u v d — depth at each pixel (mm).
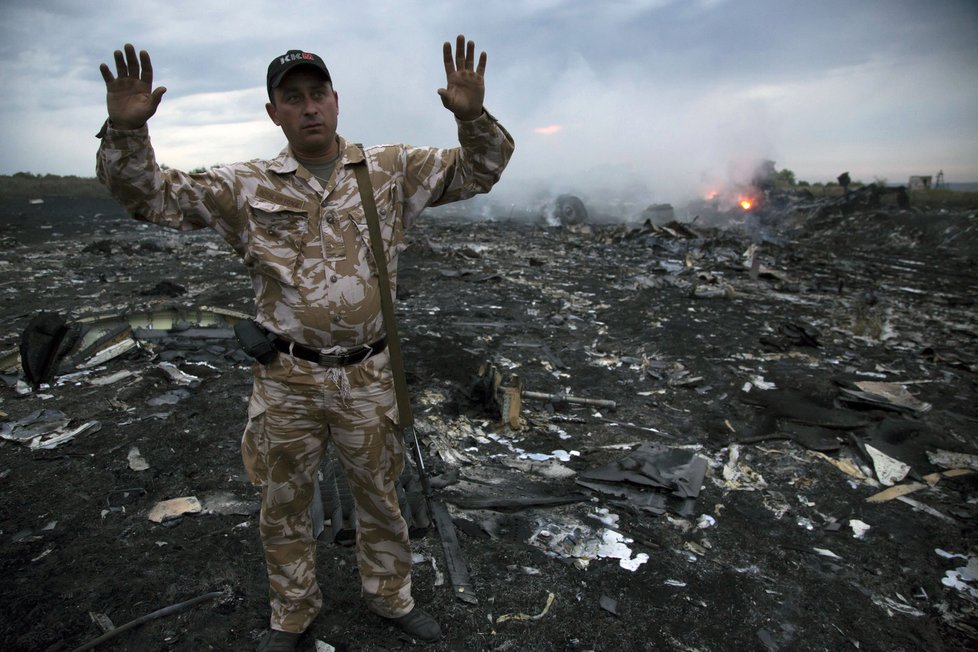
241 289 8570
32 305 7492
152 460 3660
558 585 2734
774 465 4016
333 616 2453
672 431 4473
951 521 3447
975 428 4660
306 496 2111
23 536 2930
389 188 1887
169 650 2277
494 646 2365
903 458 4176
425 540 2996
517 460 3930
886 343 6988
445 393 4871
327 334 1831
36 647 2270
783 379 5551
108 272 9734
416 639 2355
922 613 2717
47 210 18766
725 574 2893
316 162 1821
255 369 1936
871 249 17750
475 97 1792
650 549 3045
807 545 3172
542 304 8086
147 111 1498
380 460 2041
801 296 9398
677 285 9633
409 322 6902
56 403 4426
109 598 2525
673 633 2502
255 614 2471
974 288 10992
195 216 1719
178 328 6031
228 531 3006
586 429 4449
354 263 1827
